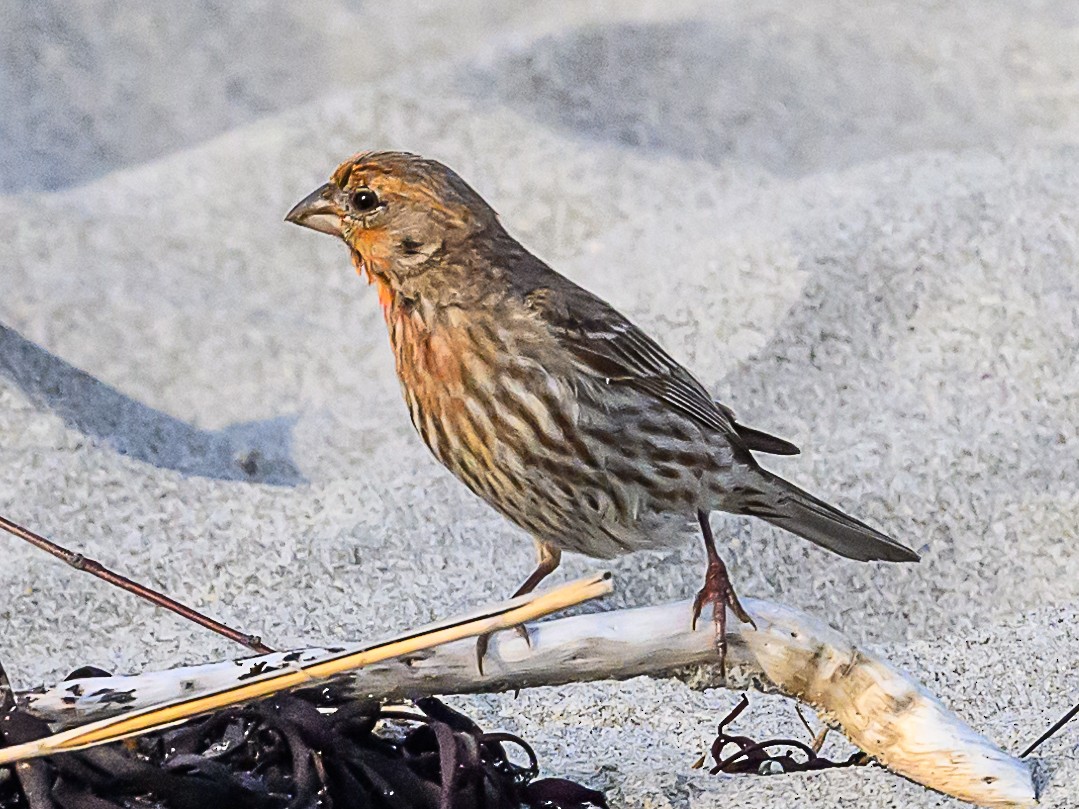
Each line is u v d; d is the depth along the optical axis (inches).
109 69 749.9
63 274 516.7
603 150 581.6
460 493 408.8
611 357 300.5
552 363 296.5
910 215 470.0
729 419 324.2
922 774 263.4
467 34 752.3
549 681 261.4
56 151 700.7
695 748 309.3
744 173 570.9
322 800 247.9
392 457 430.3
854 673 265.7
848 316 441.4
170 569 383.9
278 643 356.8
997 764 261.1
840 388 425.1
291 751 253.0
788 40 648.4
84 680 254.8
